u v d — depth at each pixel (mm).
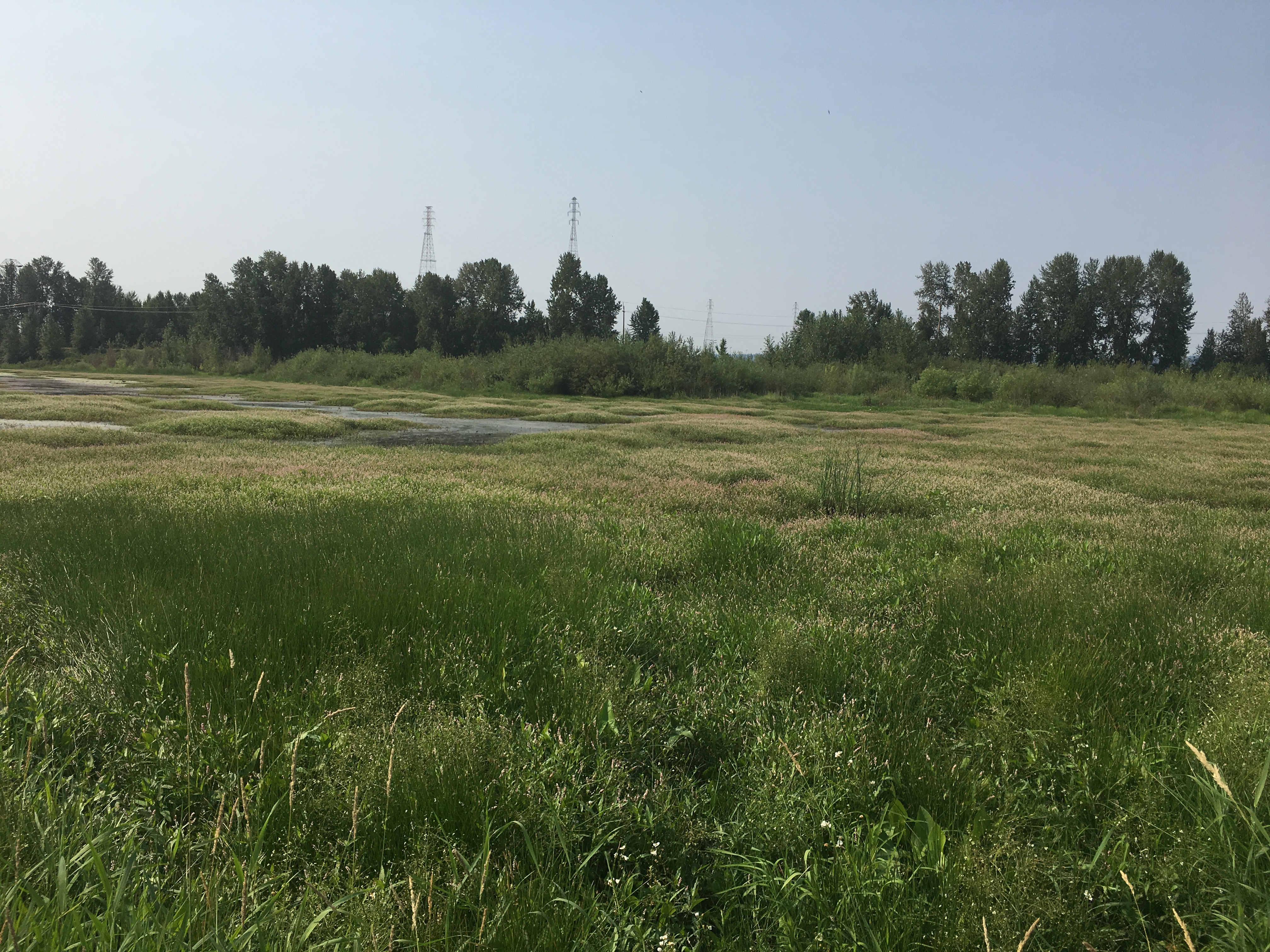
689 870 2637
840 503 10516
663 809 2818
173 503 8562
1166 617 4809
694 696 3848
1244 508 11172
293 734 3072
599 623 4660
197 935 2023
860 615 5297
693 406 37969
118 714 3369
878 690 3861
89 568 5414
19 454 13633
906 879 2477
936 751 3291
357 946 1931
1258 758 2875
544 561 6062
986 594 5402
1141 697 3748
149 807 2734
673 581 6387
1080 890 2439
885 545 7844
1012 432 25875
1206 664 4094
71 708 3377
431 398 38406
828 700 3746
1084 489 12008
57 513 7664
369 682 3584
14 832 2242
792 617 5031
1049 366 58969
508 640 4223
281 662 3770
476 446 18953
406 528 7203
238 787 2752
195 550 5953
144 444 16609
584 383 47031
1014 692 3754
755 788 2990
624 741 3326
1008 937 2145
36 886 2053
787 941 2213
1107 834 2639
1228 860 2430
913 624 5055
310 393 40781
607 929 2258
